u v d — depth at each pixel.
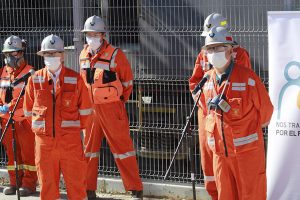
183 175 7.69
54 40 6.25
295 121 6.41
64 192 8.03
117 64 7.18
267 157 6.55
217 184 5.73
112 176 8.06
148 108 7.95
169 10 7.80
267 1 7.23
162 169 7.85
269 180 6.54
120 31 8.04
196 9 7.66
